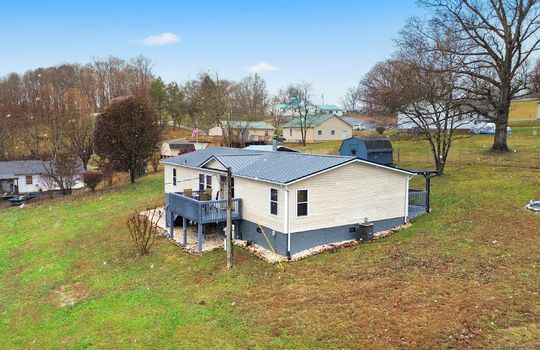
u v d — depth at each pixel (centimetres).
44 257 2120
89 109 5712
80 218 2814
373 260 1645
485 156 3141
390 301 1269
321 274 1549
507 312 1146
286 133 6956
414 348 1023
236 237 2064
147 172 4650
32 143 6000
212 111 6116
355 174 1931
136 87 7881
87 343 1194
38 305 1544
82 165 5066
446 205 2227
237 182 2094
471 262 1522
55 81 8150
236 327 1203
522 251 1561
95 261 1961
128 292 1552
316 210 1844
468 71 2994
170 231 2242
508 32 2967
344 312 1227
